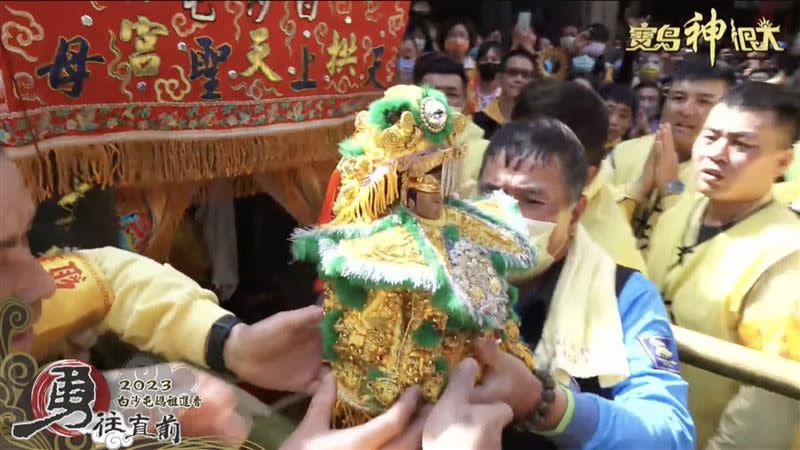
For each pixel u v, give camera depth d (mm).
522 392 501
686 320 741
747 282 691
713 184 712
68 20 564
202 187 689
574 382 614
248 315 625
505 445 595
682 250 772
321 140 781
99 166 599
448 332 481
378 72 873
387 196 468
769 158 688
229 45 686
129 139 622
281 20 734
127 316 543
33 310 478
